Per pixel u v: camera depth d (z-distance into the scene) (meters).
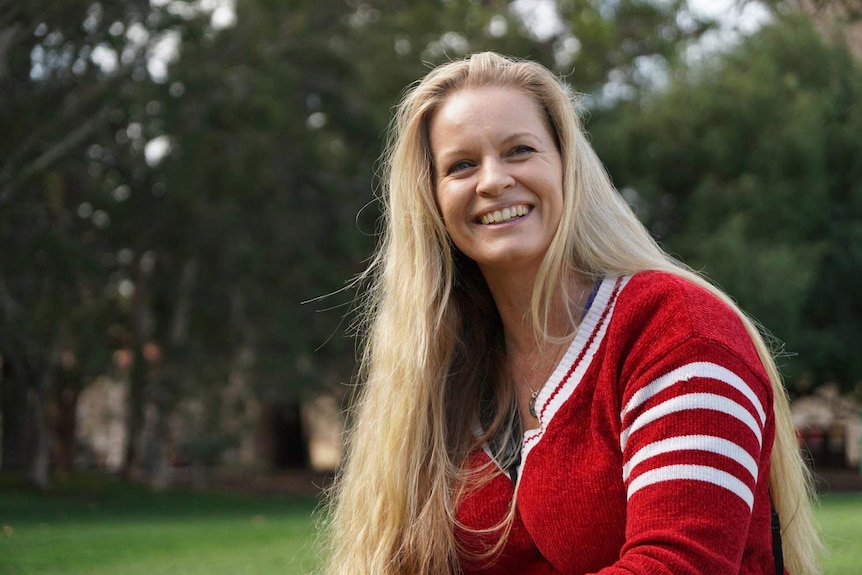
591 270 2.04
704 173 22.70
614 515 1.85
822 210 22.45
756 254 20.72
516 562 2.06
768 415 1.84
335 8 21.25
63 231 19.41
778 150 21.72
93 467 32.88
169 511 18.56
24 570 9.15
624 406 1.83
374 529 2.27
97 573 8.88
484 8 20.95
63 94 17.78
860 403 26.27
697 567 1.65
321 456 45.16
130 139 20.69
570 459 1.90
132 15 17.38
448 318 2.31
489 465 2.13
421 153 2.21
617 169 23.09
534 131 2.10
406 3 21.66
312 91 22.02
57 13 16.30
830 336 22.25
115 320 23.52
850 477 28.38
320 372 23.69
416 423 2.26
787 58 22.95
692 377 1.74
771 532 1.92
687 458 1.70
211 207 21.70
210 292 23.23
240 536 12.75
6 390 21.59
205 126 20.02
